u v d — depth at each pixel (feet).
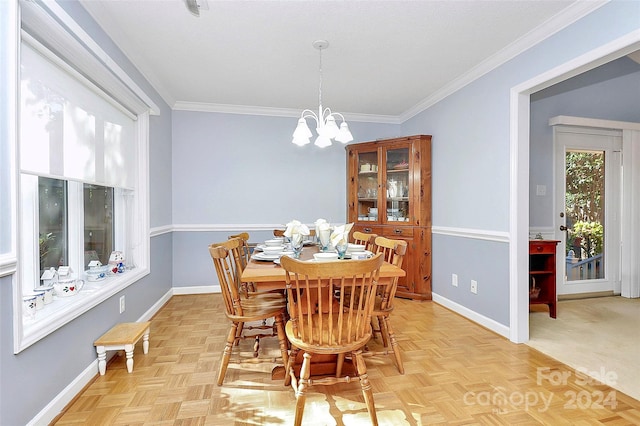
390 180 12.77
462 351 7.66
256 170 13.48
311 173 14.02
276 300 7.06
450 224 10.93
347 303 6.97
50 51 5.34
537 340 8.32
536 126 11.71
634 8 5.51
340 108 13.37
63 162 5.87
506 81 8.46
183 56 8.79
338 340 4.91
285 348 6.35
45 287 5.89
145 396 5.79
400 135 14.55
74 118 6.21
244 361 6.28
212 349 7.77
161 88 10.88
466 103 10.12
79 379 5.90
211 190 13.08
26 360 4.61
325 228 7.35
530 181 11.68
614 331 8.95
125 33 7.61
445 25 7.26
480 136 9.48
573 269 12.44
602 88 12.36
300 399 4.84
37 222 5.87
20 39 4.50
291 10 6.73
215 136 13.08
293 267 4.80
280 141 13.70
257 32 7.57
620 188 12.76
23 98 4.90
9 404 4.30
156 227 10.68
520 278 8.15
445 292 11.23
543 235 11.86
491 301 9.03
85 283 7.16
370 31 7.52
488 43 8.05
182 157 12.82
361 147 13.34
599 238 12.66
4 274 4.16
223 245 7.06
